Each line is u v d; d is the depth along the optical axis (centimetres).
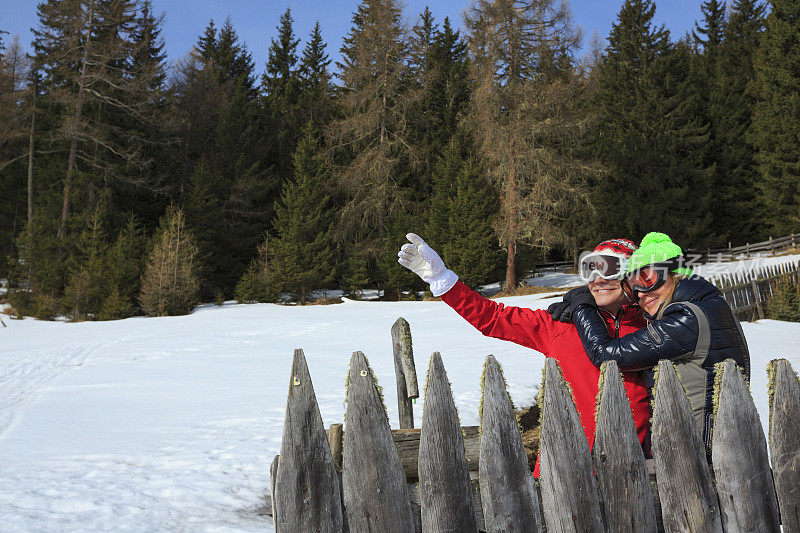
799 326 1293
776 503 172
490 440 165
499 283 4019
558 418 167
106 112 4069
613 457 169
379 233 4044
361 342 1406
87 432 580
